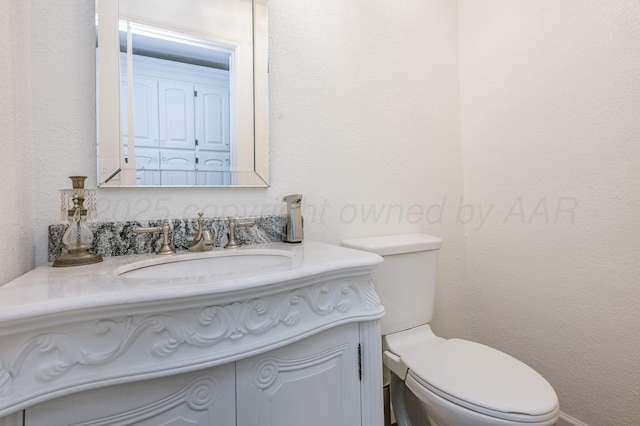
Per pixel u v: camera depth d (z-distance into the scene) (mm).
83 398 478
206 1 1007
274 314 618
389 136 1365
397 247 1143
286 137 1131
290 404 656
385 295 1127
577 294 1147
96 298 464
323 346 708
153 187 925
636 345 1004
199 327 539
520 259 1335
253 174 1066
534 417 732
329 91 1221
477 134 1503
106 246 831
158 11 941
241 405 597
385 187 1354
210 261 882
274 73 1110
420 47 1459
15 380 430
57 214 815
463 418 794
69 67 833
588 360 1117
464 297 1555
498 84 1405
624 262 1029
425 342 1169
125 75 893
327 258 755
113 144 876
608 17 1054
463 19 1549
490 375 889
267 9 1093
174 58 960
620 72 1028
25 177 733
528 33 1289
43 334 450
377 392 775
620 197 1035
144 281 561
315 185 1189
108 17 875
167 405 533
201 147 993
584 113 1120
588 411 1116
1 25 619
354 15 1284
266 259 904
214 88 1015
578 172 1141
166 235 875
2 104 620
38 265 784
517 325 1347
